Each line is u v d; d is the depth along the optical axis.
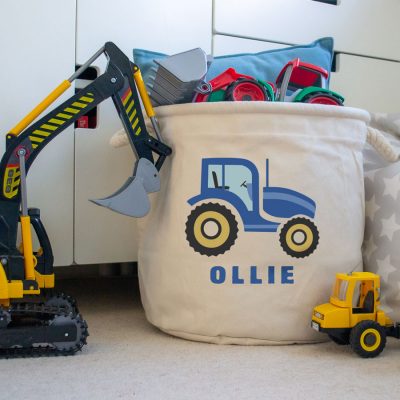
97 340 1.01
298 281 0.98
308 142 0.99
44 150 1.21
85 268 1.70
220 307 0.97
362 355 0.92
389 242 1.07
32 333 0.90
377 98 1.62
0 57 1.16
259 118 0.97
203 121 0.99
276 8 1.45
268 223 0.97
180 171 1.01
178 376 0.82
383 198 1.09
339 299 0.96
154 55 1.25
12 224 0.95
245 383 0.80
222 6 1.38
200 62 1.01
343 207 1.02
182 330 1.01
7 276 0.94
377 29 1.61
